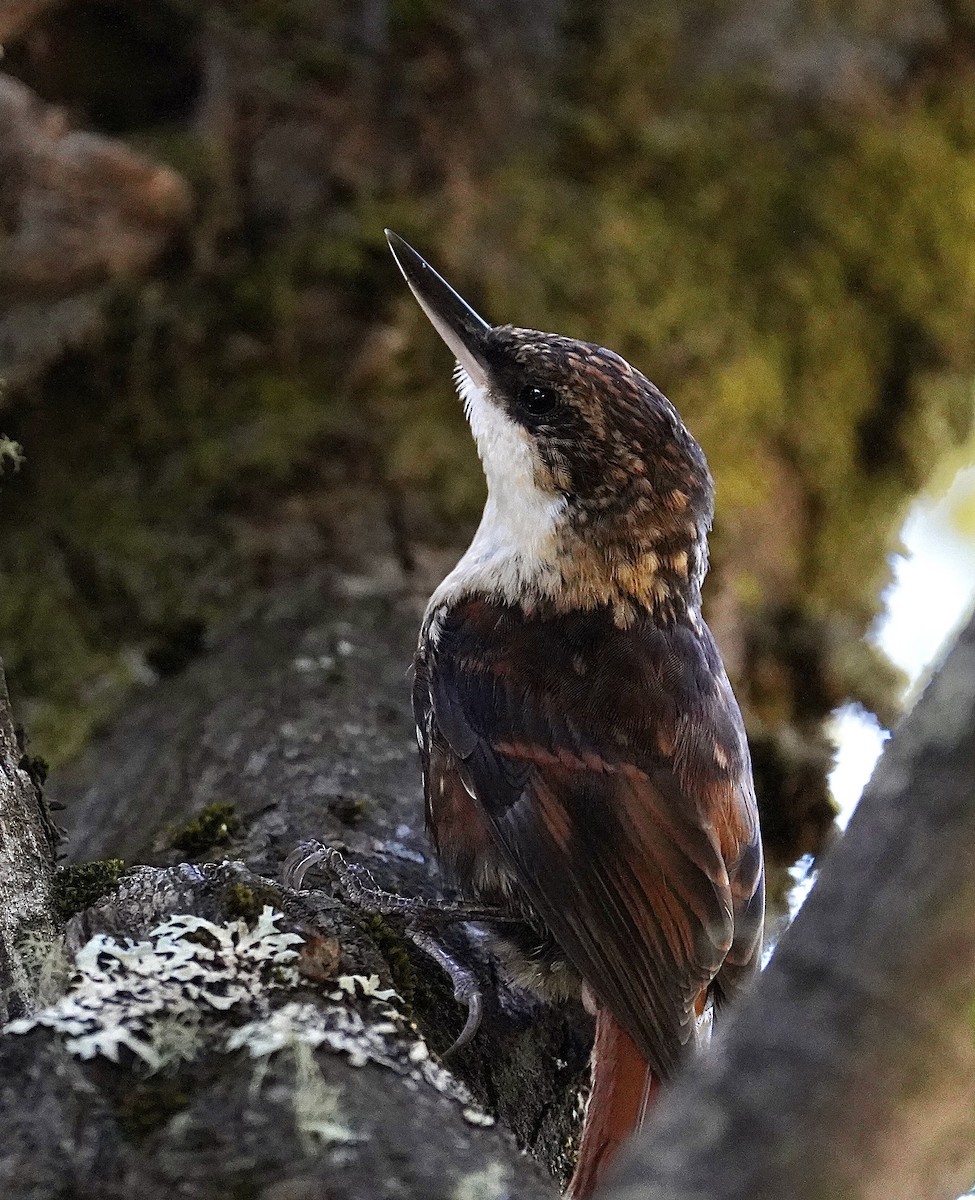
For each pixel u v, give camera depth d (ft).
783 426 35.73
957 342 37.96
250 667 28.37
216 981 16.88
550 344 25.96
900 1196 10.39
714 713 24.04
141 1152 14.60
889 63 40.29
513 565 25.32
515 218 36.09
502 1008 22.33
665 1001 21.71
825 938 10.82
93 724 28.94
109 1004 16.29
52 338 33.30
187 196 34.37
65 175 33.53
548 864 22.81
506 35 38.11
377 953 19.16
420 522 31.81
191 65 36.68
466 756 23.84
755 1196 10.40
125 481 32.48
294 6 36.68
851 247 37.96
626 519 25.04
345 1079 15.57
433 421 33.22
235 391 33.55
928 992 10.50
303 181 35.58
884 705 33.91
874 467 37.40
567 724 23.38
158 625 30.37
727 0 40.42
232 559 31.12
